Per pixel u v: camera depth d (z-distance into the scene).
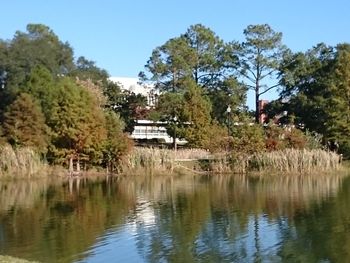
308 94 86.56
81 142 58.00
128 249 23.88
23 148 54.56
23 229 27.78
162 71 85.12
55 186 47.09
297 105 84.62
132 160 58.97
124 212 33.06
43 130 57.59
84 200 38.09
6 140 55.62
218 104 88.75
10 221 29.86
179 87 85.38
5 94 77.06
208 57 90.94
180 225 29.08
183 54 86.38
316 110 81.69
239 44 92.44
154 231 27.50
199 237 26.28
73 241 25.19
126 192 43.00
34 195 40.69
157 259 22.44
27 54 85.06
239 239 25.91
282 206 35.66
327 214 32.59
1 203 36.44
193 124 73.25
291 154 61.16
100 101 76.94
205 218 31.17
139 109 88.00
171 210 33.88
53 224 29.08
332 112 73.75
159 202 37.25
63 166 58.34
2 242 24.95
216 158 62.62
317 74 87.12
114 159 59.06
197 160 63.34
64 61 95.31
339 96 75.88
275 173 60.22
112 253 23.19
